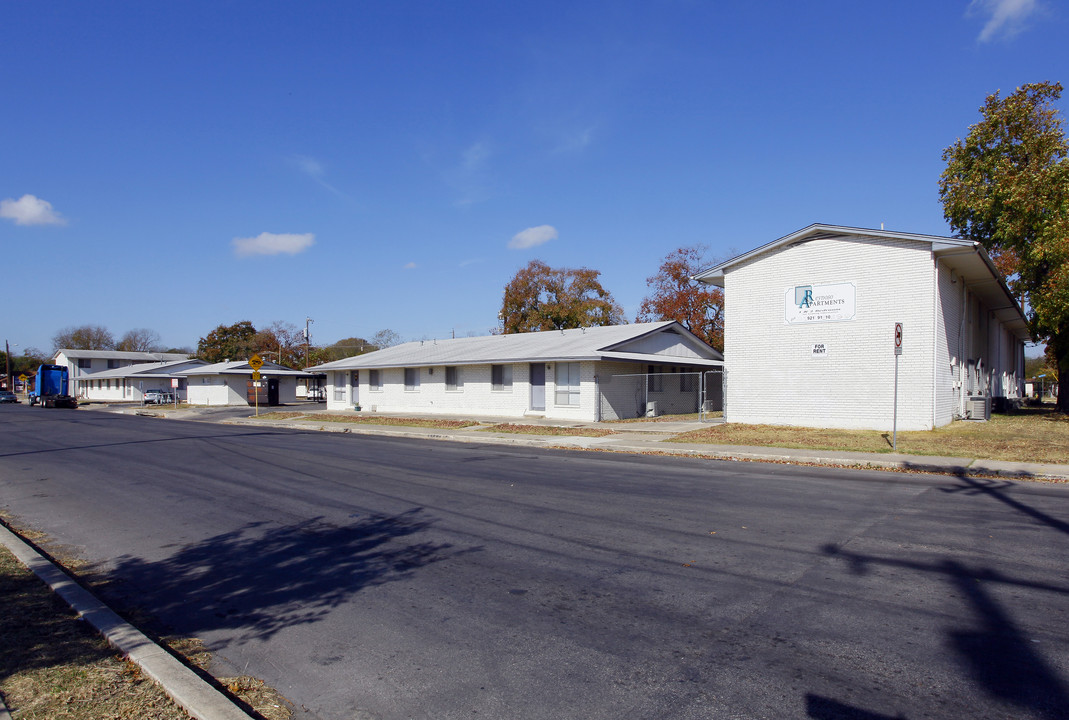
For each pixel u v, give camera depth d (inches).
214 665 182.2
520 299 2325.3
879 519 338.0
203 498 431.2
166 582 257.8
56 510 399.9
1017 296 1141.1
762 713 149.3
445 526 337.1
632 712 150.9
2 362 4594.0
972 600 218.5
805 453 596.1
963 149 1217.4
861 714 148.3
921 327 740.7
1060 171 986.7
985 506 369.7
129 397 2728.8
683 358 1233.4
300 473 534.9
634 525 331.3
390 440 839.7
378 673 174.7
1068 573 245.8
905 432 726.5
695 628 199.3
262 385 2022.6
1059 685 159.9
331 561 280.4
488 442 797.9
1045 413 1156.5
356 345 3634.4
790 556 272.4
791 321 826.8
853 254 784.3
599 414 1015.6
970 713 148.2
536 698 158.6
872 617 205.3
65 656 183.5
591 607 219.1
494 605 223.0
